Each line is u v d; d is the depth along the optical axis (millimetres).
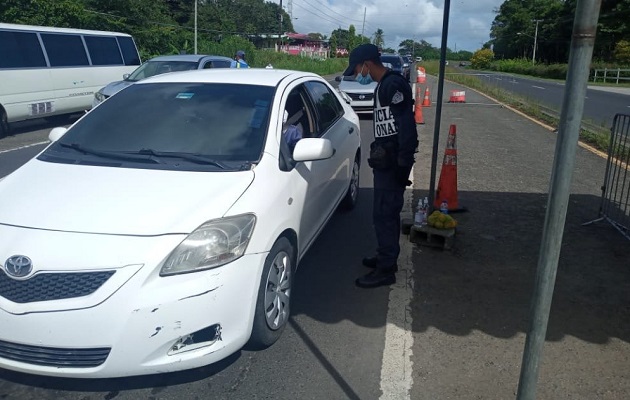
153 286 2713
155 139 3811
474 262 4766
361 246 5203
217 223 2947
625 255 4930
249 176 3373
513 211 6195
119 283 2686
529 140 11164
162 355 2754
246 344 3373
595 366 3242
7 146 10102
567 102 1595
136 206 3006
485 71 80625
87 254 2730
